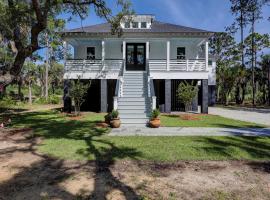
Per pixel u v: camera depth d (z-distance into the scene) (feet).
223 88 130.41
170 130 40.50
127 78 65.41
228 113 71.31
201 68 67.31
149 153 26.99
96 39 71.72
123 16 52.16
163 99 71.31
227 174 21.39
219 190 18.30
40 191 18.12
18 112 69.56
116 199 16.88
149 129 41.34
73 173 21.53
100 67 67.36
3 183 19.53
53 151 27.89
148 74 64.39
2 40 65.72
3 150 28.91
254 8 118.73
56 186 18.93
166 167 23.04
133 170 22.27
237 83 124.16
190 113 66.13
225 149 28.50
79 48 76.95
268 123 48.93
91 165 23.54
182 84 59.72
